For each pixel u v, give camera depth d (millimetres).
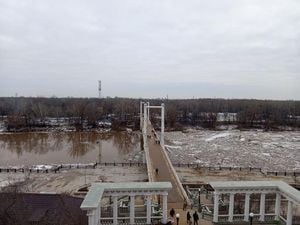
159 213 27297
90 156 80250
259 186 25359
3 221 28547
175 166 67250
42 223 28578
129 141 103812
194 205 31062
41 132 121750
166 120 146875
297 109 173375
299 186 52875
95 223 22406
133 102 199875
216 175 60531
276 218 25891
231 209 25609
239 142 102688
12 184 51094
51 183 55000
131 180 56844
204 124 151000
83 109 145125
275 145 97250
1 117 156500
